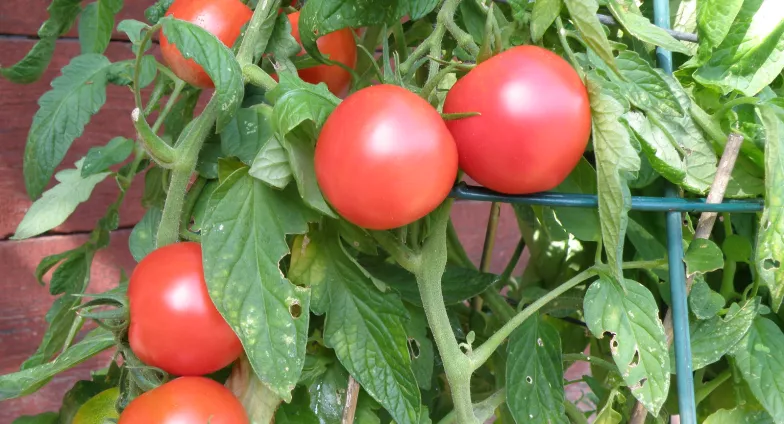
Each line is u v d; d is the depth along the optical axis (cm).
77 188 67
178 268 48
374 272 60
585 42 47
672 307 53
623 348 51
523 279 77
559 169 46
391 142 44
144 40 47
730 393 65
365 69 64
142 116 47
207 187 55
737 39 56
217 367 50
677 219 53
